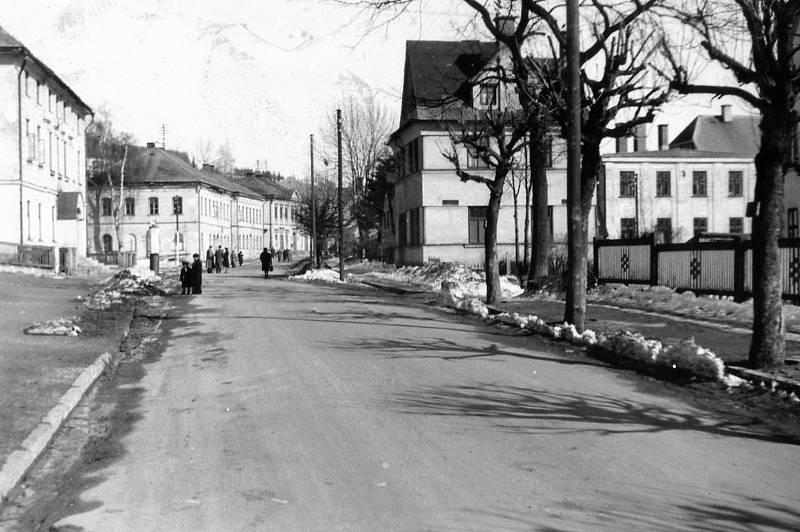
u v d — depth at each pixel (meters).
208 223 95.50
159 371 12.23
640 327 15.62
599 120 17.91
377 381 10.52
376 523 5.27
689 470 6.47
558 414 8.54
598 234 56.31
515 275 37.88
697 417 8.51
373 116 65.62
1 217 42.81
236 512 5.60
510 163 22.08
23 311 19.59
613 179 57.41
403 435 7.65
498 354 12.95
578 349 13.37
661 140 69.56
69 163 55.16
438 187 44.19
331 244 89.75
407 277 39.34
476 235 44.62
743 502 5.66
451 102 23.97
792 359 11.02
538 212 26.62
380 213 70.62
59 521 5.57
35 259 40.69
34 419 8.27
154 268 48.50
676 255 20.50
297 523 5.33
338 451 7.14
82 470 6.94
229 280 45.31
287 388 10.23
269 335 15.77
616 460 6.76
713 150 71.00
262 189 128.00
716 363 10.48
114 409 9.54
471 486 6.05
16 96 42.88
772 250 10.59
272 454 7.11
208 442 7.68
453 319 19.19
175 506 5.79
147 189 90.19
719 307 17.66
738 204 58.81
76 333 15.30
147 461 7.10
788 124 10.31
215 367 12.24
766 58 10.21
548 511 5.45
